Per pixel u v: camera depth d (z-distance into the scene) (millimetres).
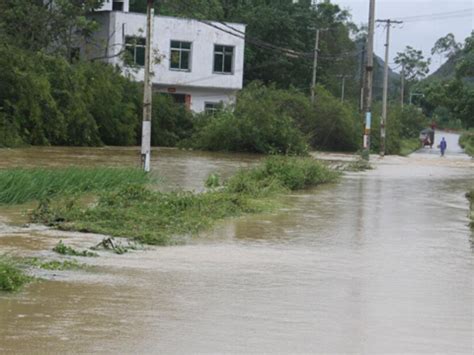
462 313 12031
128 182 27109
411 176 41906
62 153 46125
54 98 53344
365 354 9742
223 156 52375
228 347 9812
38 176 24344
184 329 10555
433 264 16312
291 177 31797
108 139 58250
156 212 21109
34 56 53469
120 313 11258
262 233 19672
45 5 62625
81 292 12453
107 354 9336
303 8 89750
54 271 13969
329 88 101438
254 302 12273
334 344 10125
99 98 57062
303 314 11641
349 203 27328
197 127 61688
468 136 119312
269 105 58531
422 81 146250
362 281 14266
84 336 10039
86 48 66938
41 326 10422
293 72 88000
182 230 19266
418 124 117750
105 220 19594
